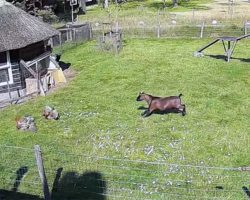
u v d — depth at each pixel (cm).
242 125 1625
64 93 2114
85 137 1569
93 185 1230
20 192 1221
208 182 1218
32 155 1425
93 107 1883
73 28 3394
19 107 1931
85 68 2597
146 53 2884
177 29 3544
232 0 5550
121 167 1320
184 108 1720
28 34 2053
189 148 1446
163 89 2098
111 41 2970
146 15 4519
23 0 3888
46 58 2327
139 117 1736
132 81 2256
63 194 1195
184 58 2706
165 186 1209
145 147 1466
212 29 3506
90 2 6122
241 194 1155
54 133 1616
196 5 5412
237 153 1397
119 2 6003
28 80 2097
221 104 1859
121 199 1155
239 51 2881
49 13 4172
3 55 2020
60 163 1366
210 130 1584
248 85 2125
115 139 1539
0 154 1438
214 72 2375
